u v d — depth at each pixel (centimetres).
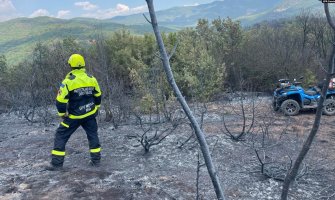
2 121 1023
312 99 882
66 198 430
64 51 1198
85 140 711
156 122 862
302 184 471
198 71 1106
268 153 595
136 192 447
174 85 188
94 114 544
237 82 1252
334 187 462
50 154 625
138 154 604
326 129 741
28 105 1109
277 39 1402
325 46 1375
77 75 514
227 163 550
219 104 1057
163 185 468
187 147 629
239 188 459
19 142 726
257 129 750
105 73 891
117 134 750
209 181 481
